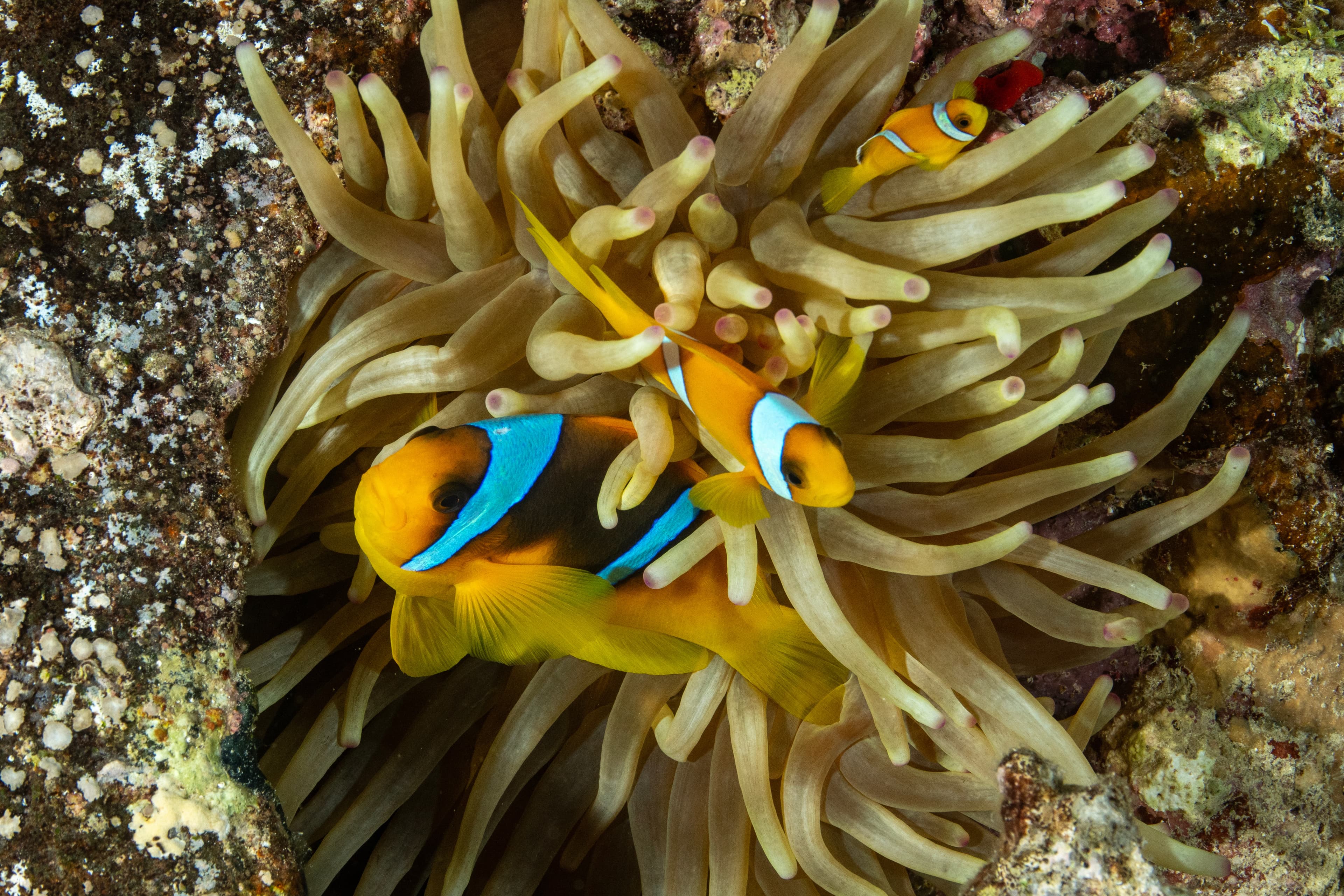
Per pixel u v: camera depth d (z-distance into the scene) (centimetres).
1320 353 48
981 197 43
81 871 38
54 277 41
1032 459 45
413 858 46
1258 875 49
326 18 43
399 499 38
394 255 42
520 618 40
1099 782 39
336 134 43
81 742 39
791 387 41
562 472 39
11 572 39
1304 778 49
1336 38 48
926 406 43
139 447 41
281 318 42
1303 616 48
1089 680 51
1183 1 49
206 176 42
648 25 45
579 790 46
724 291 40
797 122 42
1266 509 48
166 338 41
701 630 41
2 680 39
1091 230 43
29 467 40
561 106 40
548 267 42
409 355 41
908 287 39
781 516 41
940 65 49
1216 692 49
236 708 41
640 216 39
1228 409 48
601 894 47
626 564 40
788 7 45
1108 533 46
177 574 40
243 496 42
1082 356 44
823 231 43
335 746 45
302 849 43
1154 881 38
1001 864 40
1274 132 46
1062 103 40
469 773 47
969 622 45
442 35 41
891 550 42
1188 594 50
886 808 44
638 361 38
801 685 42
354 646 47
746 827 44
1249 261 47
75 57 41
